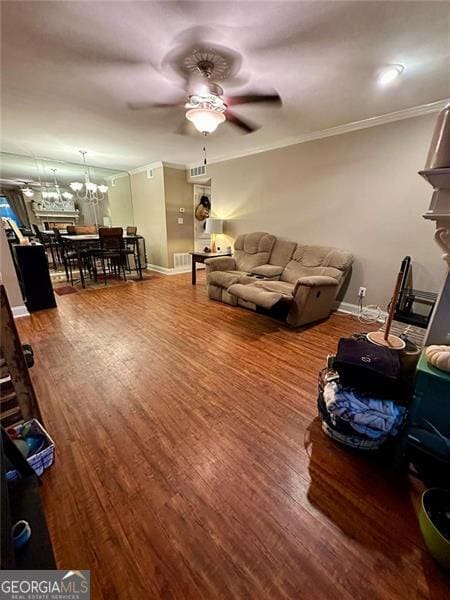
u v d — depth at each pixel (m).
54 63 1.94
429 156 1.11
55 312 3.48
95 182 6.46
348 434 1.32
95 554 0.97
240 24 1.54
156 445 1.44
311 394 1.88
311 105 2.62
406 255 2.99
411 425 1.20
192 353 2.44
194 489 1.20
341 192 3.38
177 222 5.79
